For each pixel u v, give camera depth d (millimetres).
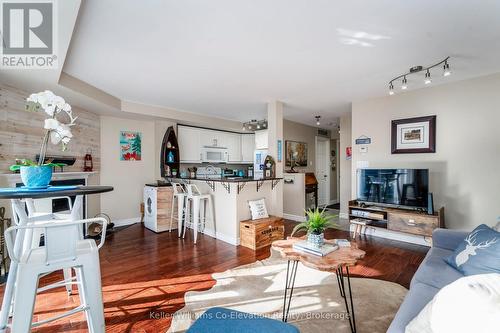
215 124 5629
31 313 1248
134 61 2619
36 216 1802
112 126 4707
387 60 2604
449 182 3398
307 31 2035
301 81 3270
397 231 3475
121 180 4828
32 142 3168
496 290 949
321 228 1980
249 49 2354
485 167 3141
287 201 5578
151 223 4496
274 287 2357
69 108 1582
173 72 2941
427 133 3549
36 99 1488
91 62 2639
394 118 3881
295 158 6402
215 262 2982
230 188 3764
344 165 5516
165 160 5070
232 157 6473
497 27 1967
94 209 4398
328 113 5277
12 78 2662
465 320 880
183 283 2447
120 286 2393
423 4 1692
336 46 2293
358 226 4195
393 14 1805
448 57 2539
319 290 2291
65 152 3744
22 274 1240
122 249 3457
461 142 3303
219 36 2111
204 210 4277
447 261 1821
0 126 2754
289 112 5172
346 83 3350
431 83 3391
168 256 3184
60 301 2121
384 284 2387
